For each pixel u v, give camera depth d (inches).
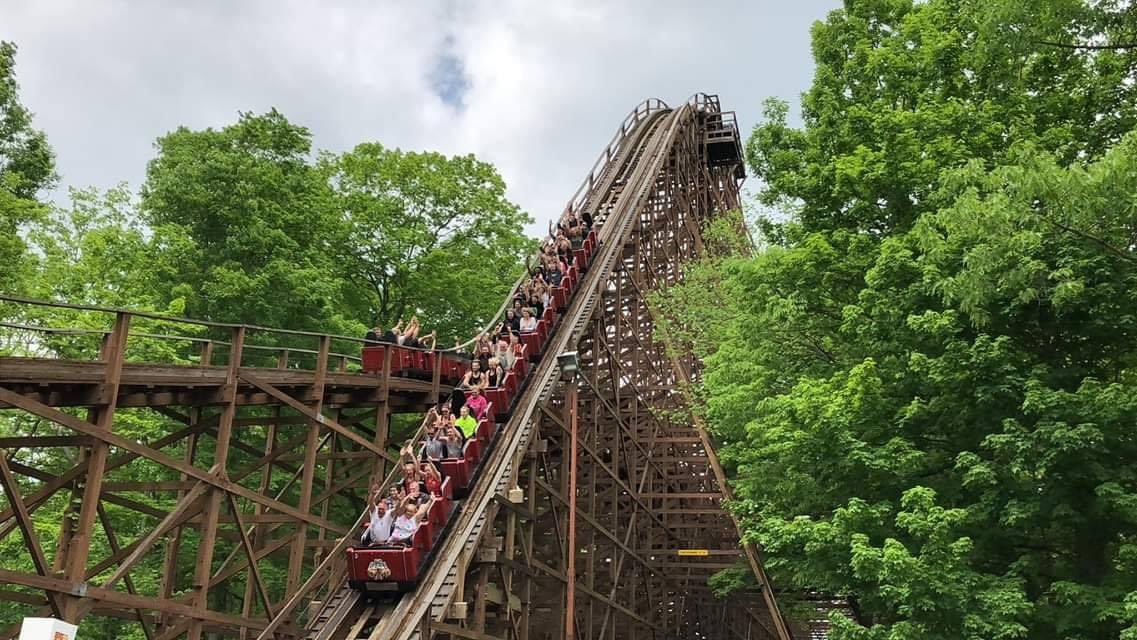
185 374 649.0
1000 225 486.6
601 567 1202.6
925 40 733.3
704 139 1972.2
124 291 1073.5
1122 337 544.7
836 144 754.8
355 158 1637.6
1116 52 620.1
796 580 729.0
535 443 900.6
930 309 597.0
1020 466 503.5
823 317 727.7
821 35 828.0
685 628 1592.0
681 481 1444.4
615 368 1216.8
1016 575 537.0
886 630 561.0
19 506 519.8
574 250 1243.2
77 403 565.0
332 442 968.3
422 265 1568.7
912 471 586.2
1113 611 475.2
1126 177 444.1
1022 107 653.3
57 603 533.0
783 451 642.8
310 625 679.7
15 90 895.7
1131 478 510.9
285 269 1198.3
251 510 1149.7
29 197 951.6
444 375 1068.5
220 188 1193.4
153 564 1101.1
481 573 761.6
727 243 1338.6
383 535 703.7
